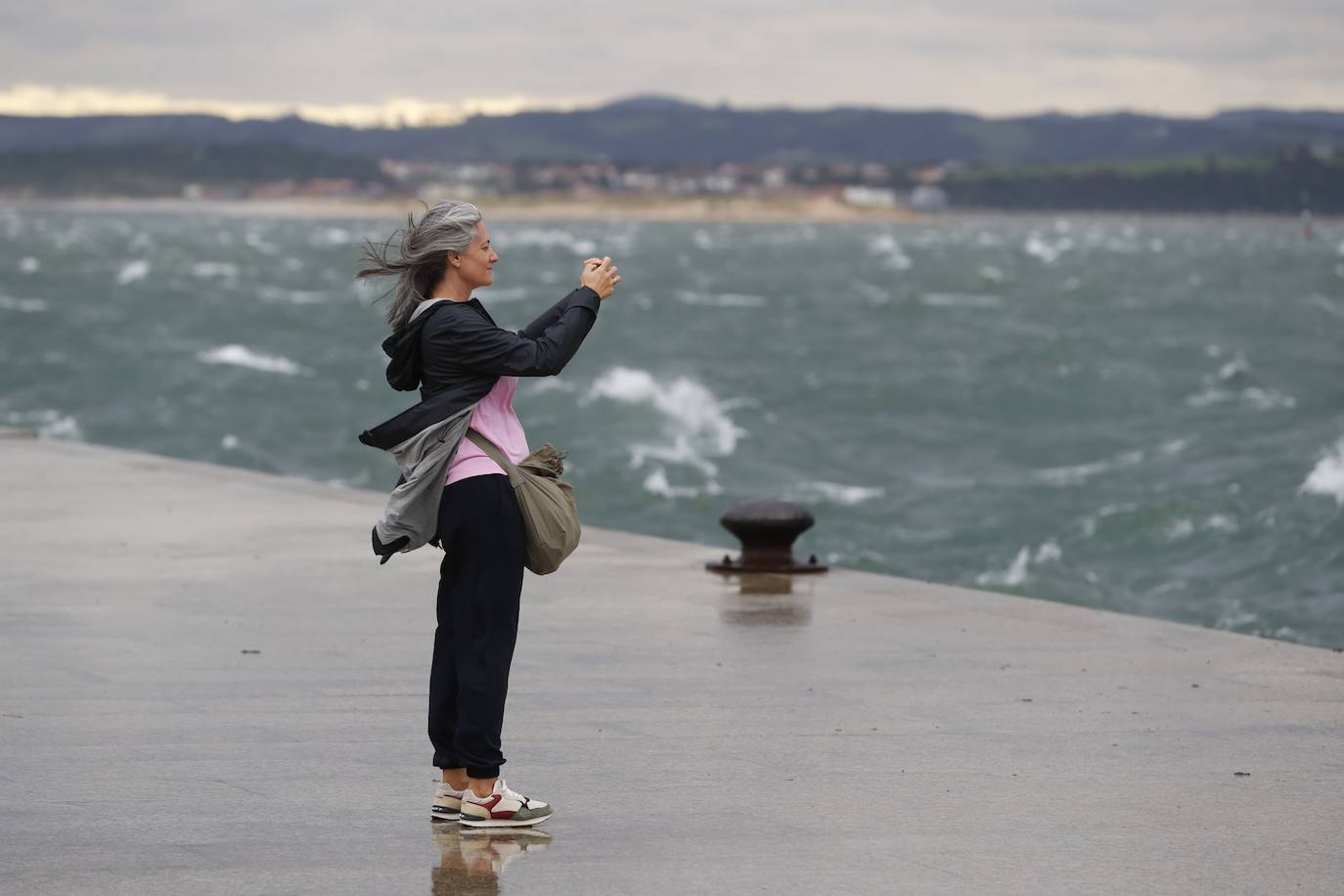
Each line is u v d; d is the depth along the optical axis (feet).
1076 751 38.06
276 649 49.29
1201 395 255.29
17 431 113.39
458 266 30.86
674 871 29.32
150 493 84.79
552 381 235.40
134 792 34.12
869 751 37.96
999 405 243.81
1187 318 427.33
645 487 173.78
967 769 36.47
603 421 209.36
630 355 319.47
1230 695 44.01
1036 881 28.89
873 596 58.95
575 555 67.67
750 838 31.27
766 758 37.22
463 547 30.68
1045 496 168.55
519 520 30.76
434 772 35.94
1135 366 288.10
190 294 454.40
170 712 41.32
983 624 53.88
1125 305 474.08
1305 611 119.14
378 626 52.80
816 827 32.09
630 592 59.41
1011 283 610.24
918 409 240.73
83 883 28.35
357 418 229.66
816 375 279.28
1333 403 248.32
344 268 640.99
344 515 77.61
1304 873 29.50
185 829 31.58
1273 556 135.23
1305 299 511.81
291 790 34.40
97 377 266.57
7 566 63.41
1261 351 323.16
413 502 30.35
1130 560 139.33
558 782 35.24
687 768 36.40
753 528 63.72
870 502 167.84
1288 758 37.63
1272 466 185.26
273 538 70.79
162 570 62.90
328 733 39.37
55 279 512.63
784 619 54.44
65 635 51.03
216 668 46.55
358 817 32.53
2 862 29.50
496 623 31.07
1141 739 39.19
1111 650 49.98
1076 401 247.70
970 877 29.09
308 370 279.49
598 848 30.63
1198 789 34.96
